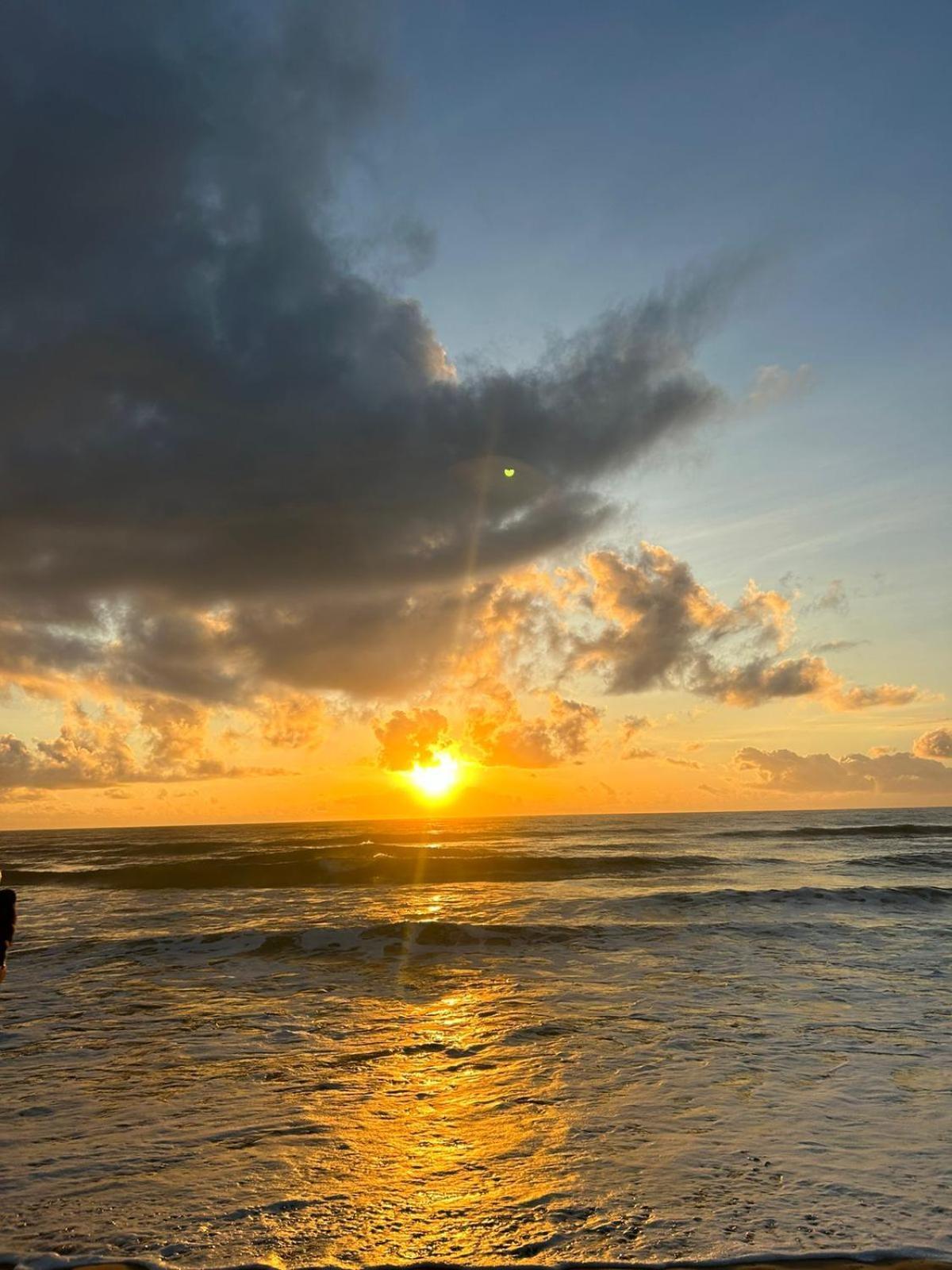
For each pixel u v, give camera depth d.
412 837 62.16
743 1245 4.45
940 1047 8.58
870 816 105.88
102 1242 4.57
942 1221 4.74
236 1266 4.28
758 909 19.84
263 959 14.48
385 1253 4.40
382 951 15.02
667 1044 8.78
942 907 20.14
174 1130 6.44
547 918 18.78
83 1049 8.95
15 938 16.91
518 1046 8.80
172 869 30.92
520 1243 4.50
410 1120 6.61
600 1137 6.15
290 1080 7.74
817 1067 7.90
